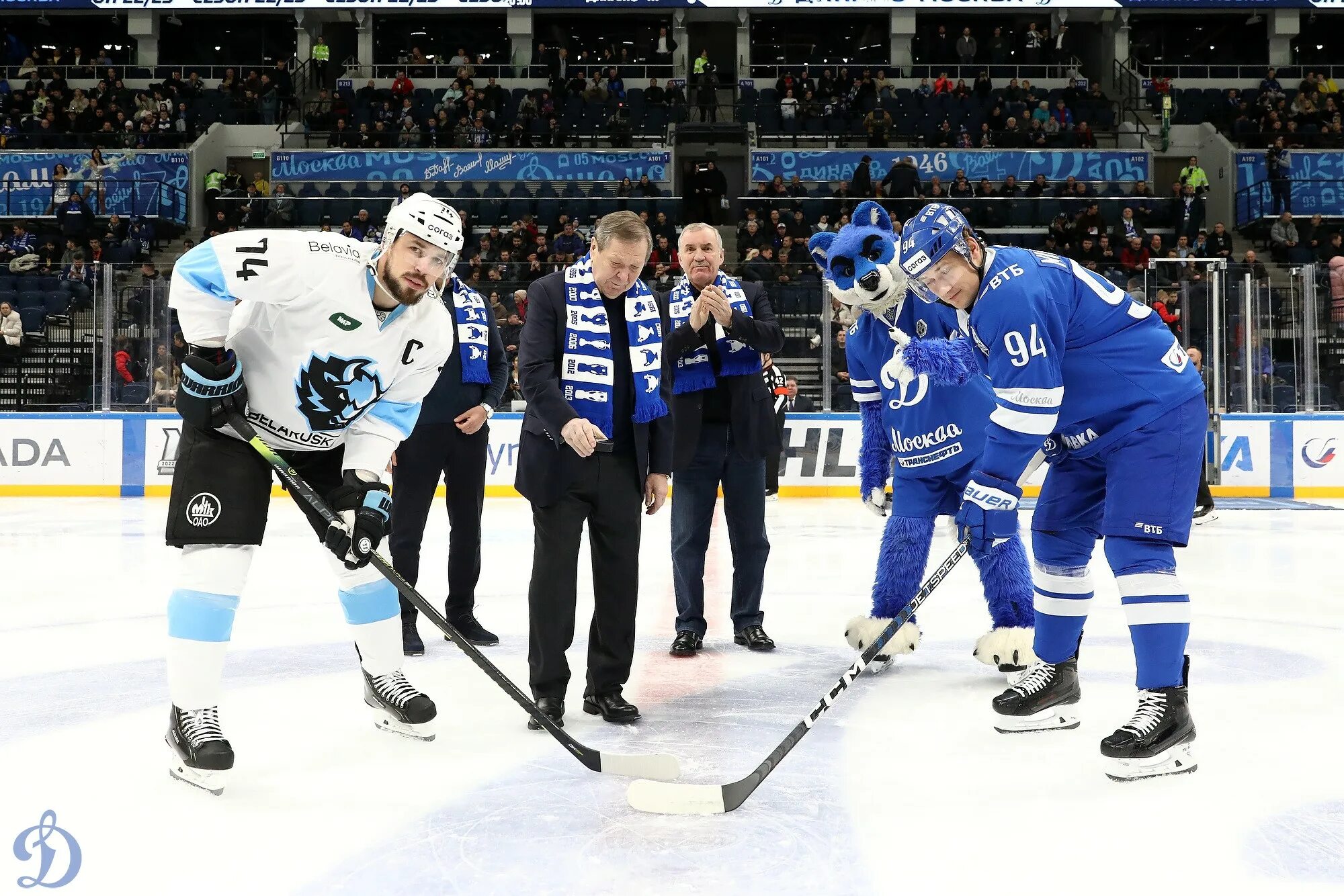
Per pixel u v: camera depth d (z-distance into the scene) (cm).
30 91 2047
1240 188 1881
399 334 265
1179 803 240
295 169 1869
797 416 1165
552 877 199
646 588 573
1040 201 1723
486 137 1891
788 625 469
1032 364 265
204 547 255
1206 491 907
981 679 365
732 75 2259
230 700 332
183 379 247
